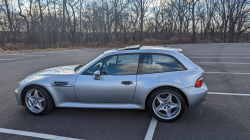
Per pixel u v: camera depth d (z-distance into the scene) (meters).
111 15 36.66
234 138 3.09
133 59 3.77
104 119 3.88
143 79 3.64
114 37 37.56
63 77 3.91
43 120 3.87
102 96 3.79
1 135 3.30
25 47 25.72
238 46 22.39
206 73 8.06
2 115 4.12
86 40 41.47
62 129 3.50
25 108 4.51
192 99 3.56
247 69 8.66
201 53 15.59
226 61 11.09
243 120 3.71
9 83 6.81
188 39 35.38
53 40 35.44
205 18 43.72
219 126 3.50
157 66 3.70
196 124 3.59
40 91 3.95
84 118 3.94
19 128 3.55
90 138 3.19
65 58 13.59
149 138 3.15
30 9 36.03
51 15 39.06
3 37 28.33
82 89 3.80
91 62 4.11
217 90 5.69
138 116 3.98
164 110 3.69
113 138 3.17
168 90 3.58
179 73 3.62
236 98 4.96
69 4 38.53
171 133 3.29
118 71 3.78
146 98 3.83
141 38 38.59
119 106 3.83
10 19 35.75
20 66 10.38
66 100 3.96
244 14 41.72
